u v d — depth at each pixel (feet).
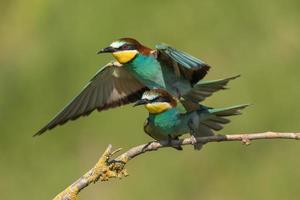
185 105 27.78
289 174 43.24
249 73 46.78
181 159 43.39
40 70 49.29
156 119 27.96
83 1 50.80
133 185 42.86
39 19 51.93
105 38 49.62
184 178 43.24
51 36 50.85
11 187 45.57
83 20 50.37
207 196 43.24
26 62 49.85
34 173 45.70
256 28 48.62
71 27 50.52
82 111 30.30
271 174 43.37
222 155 43.55
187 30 49.14
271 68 46.80
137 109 44.96
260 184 43.29
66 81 48.73
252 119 45.11
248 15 48.88
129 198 42.47
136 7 49.96
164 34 49.29
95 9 50.39
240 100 45.52
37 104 48.44
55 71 49.03
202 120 28.25
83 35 49.93
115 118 45.06
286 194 43.19
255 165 43.57
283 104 45.52
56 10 51.39
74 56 49.24
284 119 45.29
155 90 28.32
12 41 51.93
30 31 51.88
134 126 44.88
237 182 43.37
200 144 27.12
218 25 48.98
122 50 29.19
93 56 49.06
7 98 48.52
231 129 44.88
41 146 46.11
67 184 45.14
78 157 45.39
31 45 51.11
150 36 49.39
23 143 47.14
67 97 48.39
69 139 45.57
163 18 49.62
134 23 49.73
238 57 47.70
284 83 46.21
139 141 44.80
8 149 46.91
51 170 45.39
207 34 48.88
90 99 30.27
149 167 43.24
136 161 43.37
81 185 25.96
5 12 53.72
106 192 42.65
